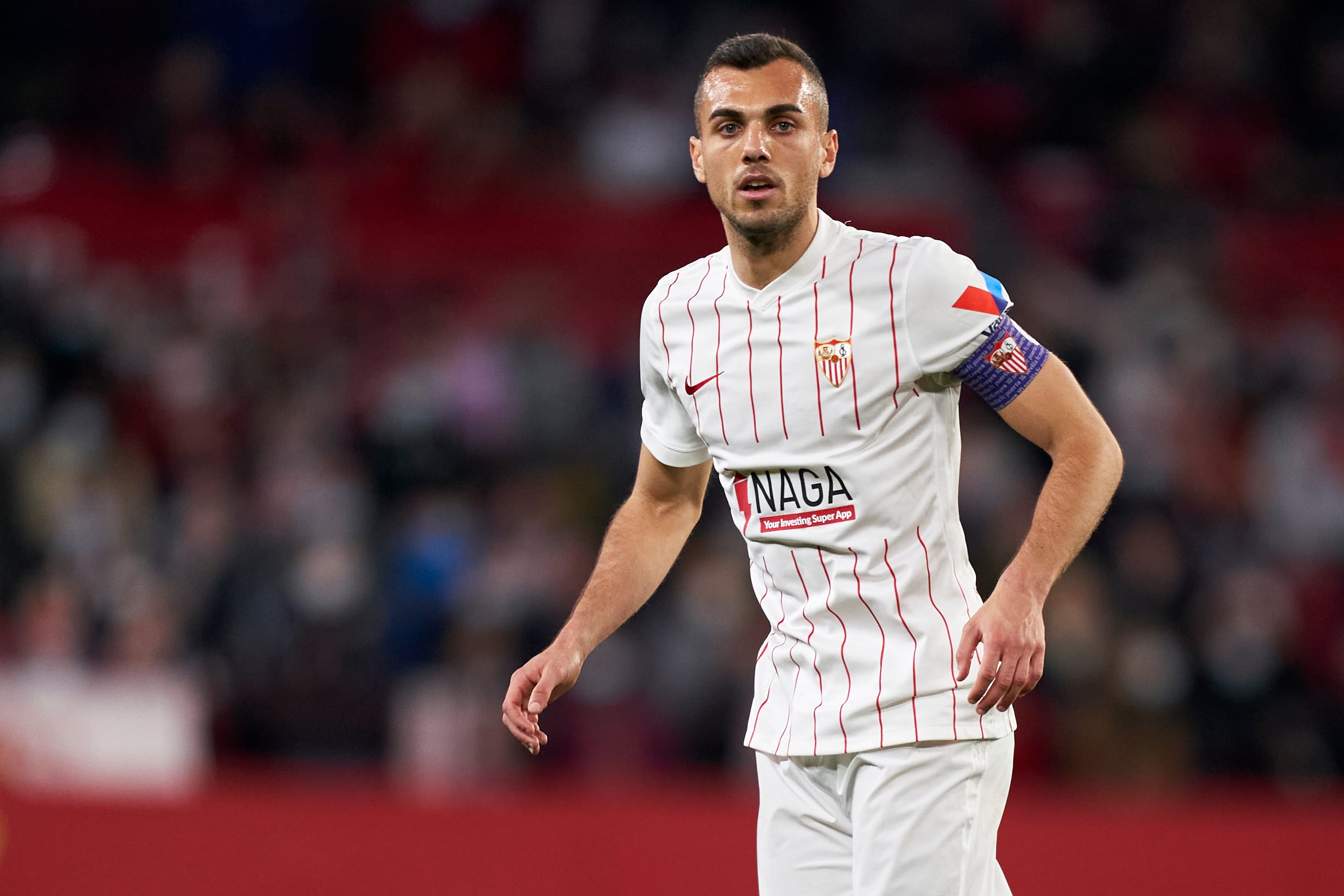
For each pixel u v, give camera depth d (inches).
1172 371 1412.4
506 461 1273.4
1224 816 764.0
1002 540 1148.5
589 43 1763.0
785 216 399.2
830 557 410.0
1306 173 1738.4
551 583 1128.8
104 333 1358.3
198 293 1416.1
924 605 404.5
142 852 768.9
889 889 399.5
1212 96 1841.8
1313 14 1915.6
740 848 769.6
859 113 1697.8
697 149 428.5
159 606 1059.3
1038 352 401.4
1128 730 1028.5
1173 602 1124.5
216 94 1673.2
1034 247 1576.0
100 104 1721.2
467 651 1055.0
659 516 473.1
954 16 1860.2
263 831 773.3
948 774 399.5
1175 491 1301.7
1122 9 1884.8
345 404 1317.7
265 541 1094.4
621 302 1443.2
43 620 1056.8
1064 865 758.5
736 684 1036.5
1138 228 1601.9
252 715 1009.5
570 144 1668.3
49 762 943.0
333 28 1766.7
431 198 1544.0
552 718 1032.8
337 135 1643.7
